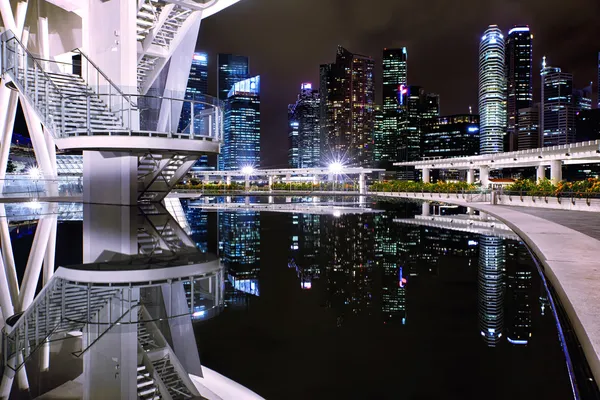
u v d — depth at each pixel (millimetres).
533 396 2961
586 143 39375
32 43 26234
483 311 5086
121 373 3188
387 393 3066
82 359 3430
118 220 15148
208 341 4008
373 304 5426
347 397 2943
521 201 29016
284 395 3031
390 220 18094
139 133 16641
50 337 3908
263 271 7395
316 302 5488
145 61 26188
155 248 9531
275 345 3986
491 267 7840
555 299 5547
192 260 8156
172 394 2930
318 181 94375
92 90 17297
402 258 8828
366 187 77875
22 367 3256
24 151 69188
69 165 40625
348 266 7973
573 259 7066
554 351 3787
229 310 5008
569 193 24797
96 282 6145
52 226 13242
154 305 5020
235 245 10438
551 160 45000
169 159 19453
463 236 12508
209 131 18219
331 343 4062
